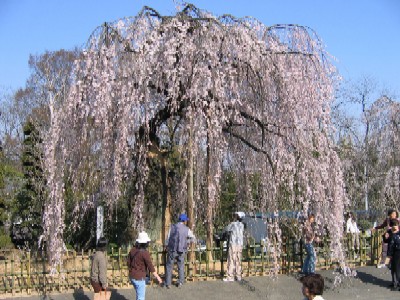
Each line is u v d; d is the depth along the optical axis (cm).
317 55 1016
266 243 1062
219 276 1051
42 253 980
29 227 1395
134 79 926
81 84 920
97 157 990
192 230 1009
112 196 996
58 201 903
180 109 1007
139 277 806
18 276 956
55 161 912
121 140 925
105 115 916
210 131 932
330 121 1008
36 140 1421
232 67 977
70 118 926
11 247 1333
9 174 1462
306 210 983
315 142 991
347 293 956
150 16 1000
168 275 961
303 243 1119
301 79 991
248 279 1038
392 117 1560
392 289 988
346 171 1603
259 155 1088
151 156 1066
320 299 438
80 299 860
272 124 1002
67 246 1240
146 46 944
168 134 1175
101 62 917
